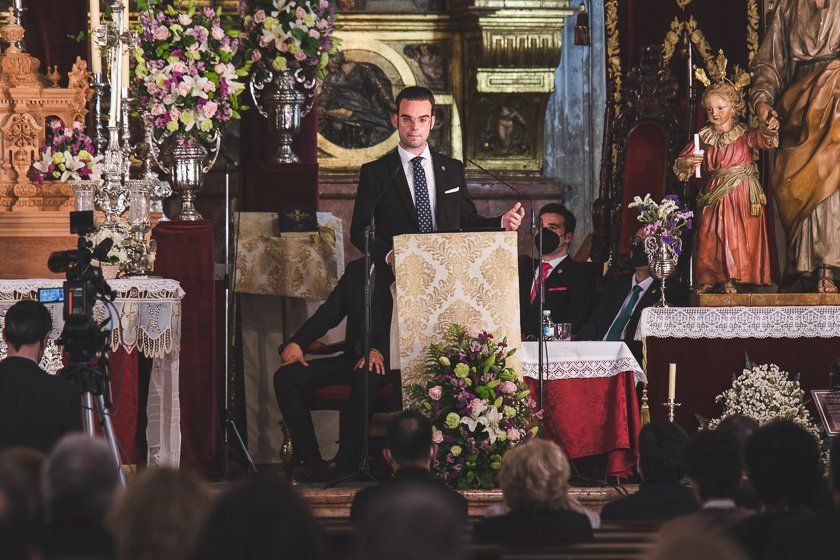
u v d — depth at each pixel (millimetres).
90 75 15055
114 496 5258
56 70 15461
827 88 15891
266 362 15570
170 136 14664
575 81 21469
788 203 16047
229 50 14359
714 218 15695
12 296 11945
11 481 4820
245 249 15391
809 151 15898
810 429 13938
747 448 6926
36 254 13766
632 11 18203
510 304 12414
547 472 7152
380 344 13219
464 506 8125
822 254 15750
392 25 20984
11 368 8844
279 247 15430
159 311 12188
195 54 14000
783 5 16594
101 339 10023
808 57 16312
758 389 14023
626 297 15430
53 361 12055
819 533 5746
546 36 20375
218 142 14820
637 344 15039
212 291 13406
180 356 13242
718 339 14500
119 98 13695
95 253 10578
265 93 16641
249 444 15414
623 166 17281
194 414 13250
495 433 11930
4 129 14539
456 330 12297
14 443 8617
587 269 16109
